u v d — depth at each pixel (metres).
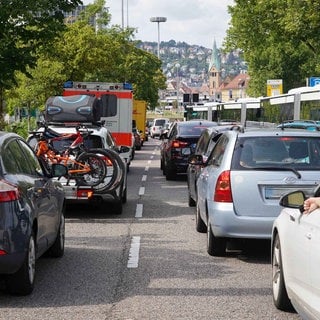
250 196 12.88
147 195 25.59
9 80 26.08
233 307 10.06
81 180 19.05
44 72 54.62
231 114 62.78
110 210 20.05
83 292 10.97
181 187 28.84
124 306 10.13
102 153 19.17
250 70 89.00
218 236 13.21
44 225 11.68
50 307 10.07
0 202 9.88
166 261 13.47
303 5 39.56
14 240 9.88
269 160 13.13
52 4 25.00
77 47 56.12
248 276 12.18
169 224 18.33
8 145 11.14
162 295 10.79
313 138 13.42
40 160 13.12
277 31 48.38
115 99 30.97
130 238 16.12
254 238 12.90
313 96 35.12
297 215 8.90
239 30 54.31
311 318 7.70
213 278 12.00
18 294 10.70
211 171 14.22
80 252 14.37
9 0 24.23
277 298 9.74
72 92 36.81
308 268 7.88
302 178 12.85
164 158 34.56
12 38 25.25
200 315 9.63
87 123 25.03
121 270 12.62
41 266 12.95
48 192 12.13
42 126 21.09
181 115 175.62
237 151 13.28
